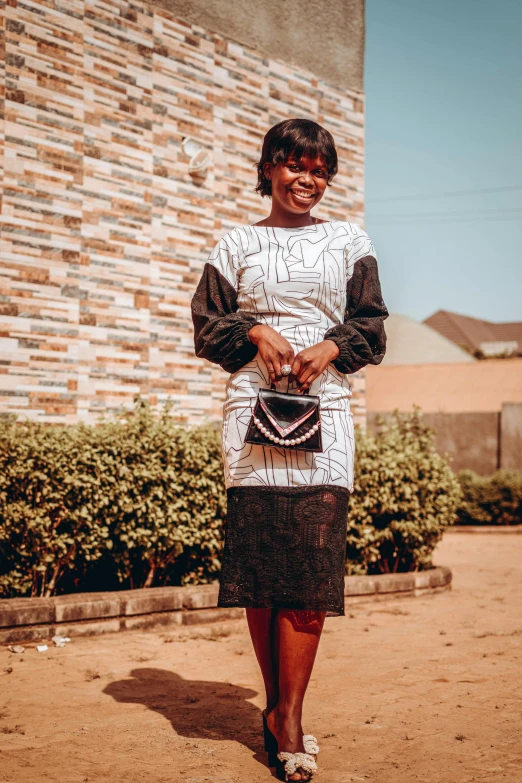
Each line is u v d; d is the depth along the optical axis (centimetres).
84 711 364
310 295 306
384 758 307
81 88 684
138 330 720
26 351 647
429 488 716
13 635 496
